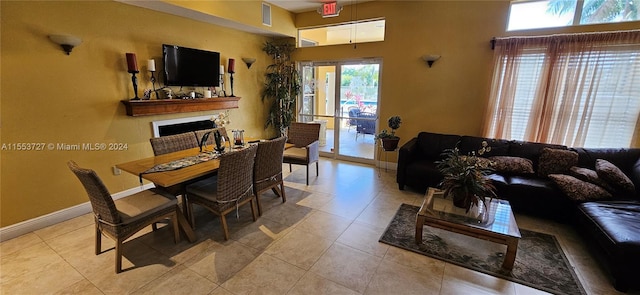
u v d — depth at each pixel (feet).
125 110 10.96
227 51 14.99
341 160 18.13
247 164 8.80
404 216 10.12
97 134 10.23
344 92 17.37
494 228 7.15
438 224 7.73
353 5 15.60
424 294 6.31
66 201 9.66
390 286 6.55
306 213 10.36
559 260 7.55
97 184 6.31
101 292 6.28
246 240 8.50
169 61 11.89
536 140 11.78
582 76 10.60
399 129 15.56
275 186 11.23
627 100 10.24
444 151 12.92
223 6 12.74
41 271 6.96
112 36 10.26
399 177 12.64
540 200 9.58
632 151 9.80
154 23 11.51
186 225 8.34
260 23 14.87
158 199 7.83
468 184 7.84
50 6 8.65
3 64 7.95
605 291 6.41
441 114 14.28
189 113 13.41
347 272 7.04
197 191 8.63
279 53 17.61
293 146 13.78
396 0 14.42
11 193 8.44
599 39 10.16
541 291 6.41
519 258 7.64
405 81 14.92
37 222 8.98
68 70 9.24
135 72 10.71
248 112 17.03
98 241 7.57
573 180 9.14
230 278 6.77
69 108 9.41
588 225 7.77
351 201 11.47
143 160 9.00
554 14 11.24
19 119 8.39
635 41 9.70
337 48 16.61
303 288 6.47
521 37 11.54
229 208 8.57
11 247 7.97
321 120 18.60
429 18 13.75
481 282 6.70
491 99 12.54
